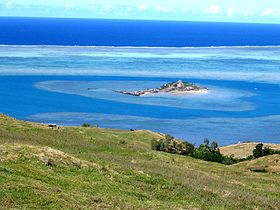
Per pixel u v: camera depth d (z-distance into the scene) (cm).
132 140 7512
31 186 2344
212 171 5225
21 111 16138
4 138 4875
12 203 2058
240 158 7812
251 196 3444
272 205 3219
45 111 16238
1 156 2842
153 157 5441
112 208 2342
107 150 5478
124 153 5397
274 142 13162
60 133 6412
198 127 14688
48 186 2458
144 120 15475
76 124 14488
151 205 2598
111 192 2714
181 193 3097
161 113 16562
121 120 15362
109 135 7456
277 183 4794
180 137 13438
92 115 15888
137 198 2731
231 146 9569
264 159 6362
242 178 4872
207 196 3159
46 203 2159
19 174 2570
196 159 6494
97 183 2844
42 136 5791
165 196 2956
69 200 2288
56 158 3123
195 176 4097
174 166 4691
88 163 3278
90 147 5481
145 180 3259
